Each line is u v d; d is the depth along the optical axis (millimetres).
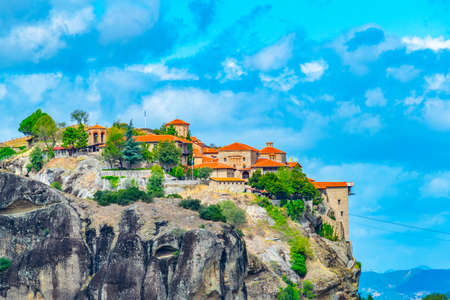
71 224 156375
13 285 150750
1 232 155250
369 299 186375
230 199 178625
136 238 150500
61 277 151125
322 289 162625
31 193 159625
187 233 148000
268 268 160625
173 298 142625
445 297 173750
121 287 146500
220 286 146500
